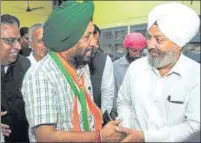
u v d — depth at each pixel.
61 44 1.02
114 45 1.51
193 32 1.05
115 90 1.43
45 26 1.04
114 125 1.05
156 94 1.11
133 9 1.60
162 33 1.04
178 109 1.08
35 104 0.96
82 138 0.99
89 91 1.17
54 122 0.97
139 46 1.34
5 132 1.13
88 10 1.02
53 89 0.99
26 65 1.26
